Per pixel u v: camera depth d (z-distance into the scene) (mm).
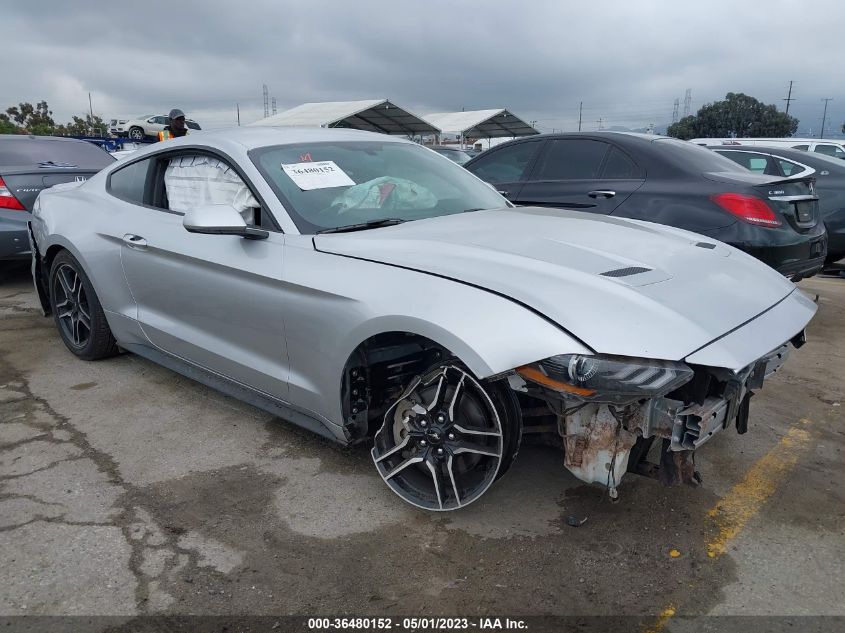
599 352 2160
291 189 3195
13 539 2547
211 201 3461
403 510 2750
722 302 2551
